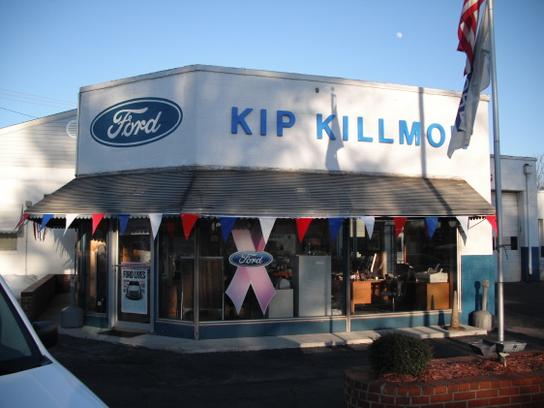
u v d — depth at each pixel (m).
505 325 13.86
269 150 12.39
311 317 12.18
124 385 8.36
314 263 12.40
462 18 9.88
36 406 2.90
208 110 12.09
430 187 13.06
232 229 11.91
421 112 13.66
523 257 25.27
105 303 12.80
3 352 3.42
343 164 12.90
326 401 7.59
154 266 12.02
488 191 14.19
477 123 14.18
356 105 13.12
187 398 7.73
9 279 18.61
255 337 11.70
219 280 11.70
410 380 5.93
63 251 19.03
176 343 11.05
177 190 11.24
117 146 12.91
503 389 5.94
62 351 10.58
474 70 9.96
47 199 12.22
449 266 13.73
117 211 11.00
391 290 13.10
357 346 11.30
